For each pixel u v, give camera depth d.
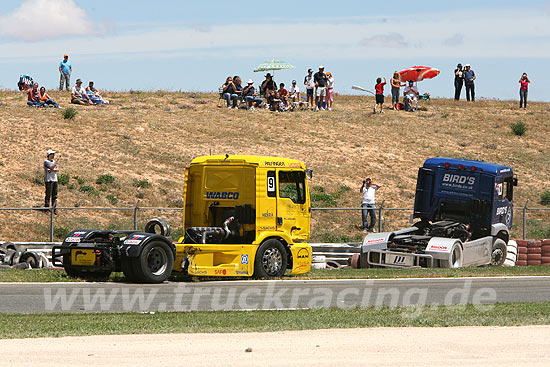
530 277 55.56
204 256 50.66
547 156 130.25
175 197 94.25
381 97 149.62
